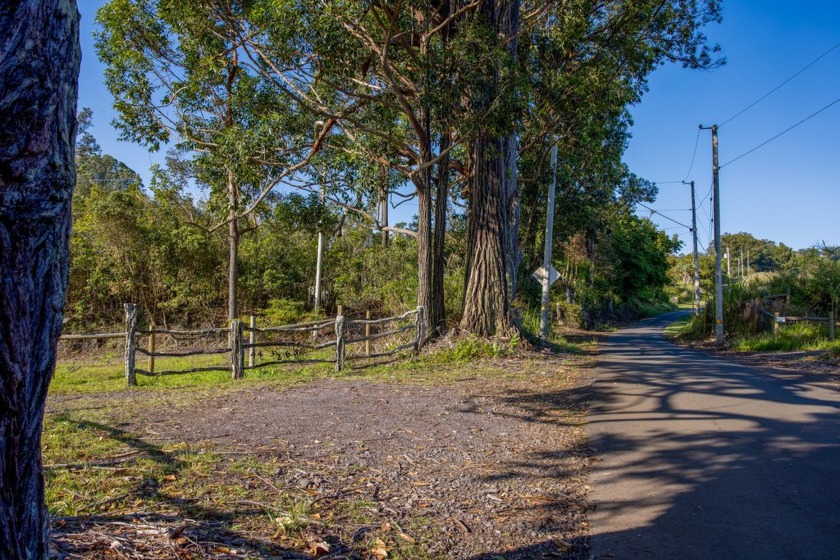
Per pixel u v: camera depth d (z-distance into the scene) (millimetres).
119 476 4684
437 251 15859
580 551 3949
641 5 17734
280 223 20609
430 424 7375
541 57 18688
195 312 28484
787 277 24141
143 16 16031
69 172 2002
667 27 19859
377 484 5043
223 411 7613
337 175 16625
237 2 13891
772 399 8617
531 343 16562
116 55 16188
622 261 51938
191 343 24969
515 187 18359
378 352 16094
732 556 3781
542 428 7434
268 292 29422
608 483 5301
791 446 6074
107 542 3135
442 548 3916
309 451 5848
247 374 12219
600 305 45250
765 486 4965
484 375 11969
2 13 1769
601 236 39750
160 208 26922
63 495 4160
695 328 26594
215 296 27812
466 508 4660
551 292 40000
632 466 5742
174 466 5047
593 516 4574
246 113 15461
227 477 4855
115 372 14883
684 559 3779
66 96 1973
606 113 22641
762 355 16703
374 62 14508
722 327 22250
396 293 21812
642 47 18828
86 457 5203
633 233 52781
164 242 26656
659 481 5266
